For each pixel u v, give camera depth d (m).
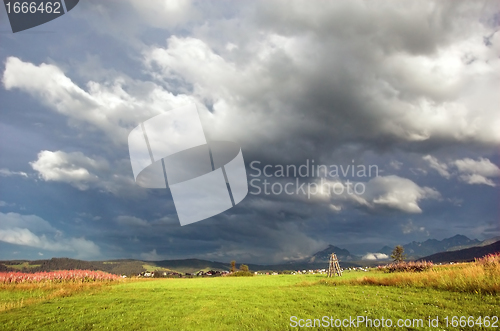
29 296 20.66
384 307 14.60
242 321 13.87
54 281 28.47
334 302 16.28
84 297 19.92
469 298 14.80
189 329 13.09
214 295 20.14
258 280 32.03
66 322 14.30
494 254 21.05
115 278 32.91
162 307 16.83
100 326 13.75
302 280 28.81
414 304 14.60
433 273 20.14
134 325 13.78
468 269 18.67
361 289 19.55
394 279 20.64
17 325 13.95
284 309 15.53
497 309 12.84
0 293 21.83
